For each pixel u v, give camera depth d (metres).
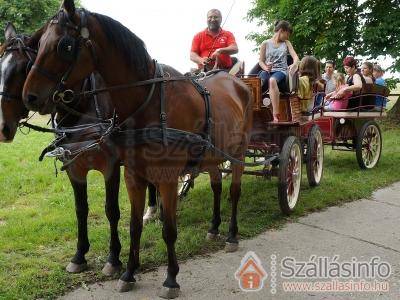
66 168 3.71
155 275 3.81
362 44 12.80
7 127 3.59
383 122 13.03
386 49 12.36
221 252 4.34
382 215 5.48
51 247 4.39
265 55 5.89
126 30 3.13
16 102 3.63
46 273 3.76
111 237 3.86
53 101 2.99
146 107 3.18
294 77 5.76
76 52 2.89
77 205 3.86
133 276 3.62
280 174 5.22
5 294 3.40
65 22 2.88
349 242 4.59
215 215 4.66
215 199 4.65
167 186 3.33
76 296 3.46
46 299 3.39
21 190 6.49
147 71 3.21
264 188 6.48
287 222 5.23
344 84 8.27
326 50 13.02
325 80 9.09
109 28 3.04
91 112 3.58
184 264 4.05
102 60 3.06
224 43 5.29
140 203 3.58
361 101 7.52
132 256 3.61
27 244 4.38
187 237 4.62
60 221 5.01
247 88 4.79
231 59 5.57
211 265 4.03
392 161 8.55
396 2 12.66
